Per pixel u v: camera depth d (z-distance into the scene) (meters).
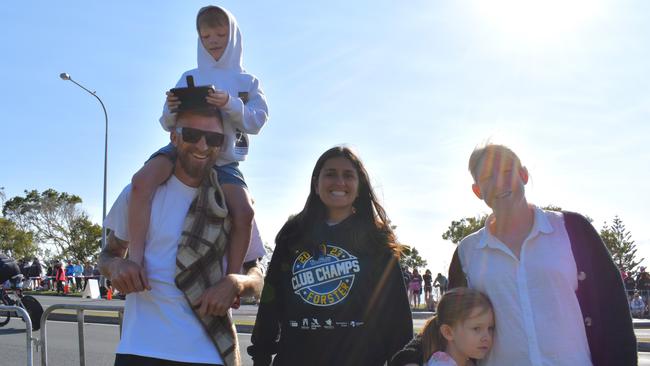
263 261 3.46
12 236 53.72
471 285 3.00
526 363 2.71
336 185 3.29
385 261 3.22
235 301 2.98
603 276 2.74
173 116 3.07
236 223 3.09
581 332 2.71
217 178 3.10
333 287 3.15
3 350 10.04
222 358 2.90
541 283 2.73
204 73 3.54
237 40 3.62
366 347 3.09
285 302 3.32
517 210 2.86
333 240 3.25
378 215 3.42
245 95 3.49
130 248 2.89
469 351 2.85
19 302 13.23
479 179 2.90
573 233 2.80
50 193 56.97
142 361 2.77
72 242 54.44
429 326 3.06
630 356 2.65
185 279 2.84
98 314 14.62
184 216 2.95
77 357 9.45
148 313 2.86
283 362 3.20
